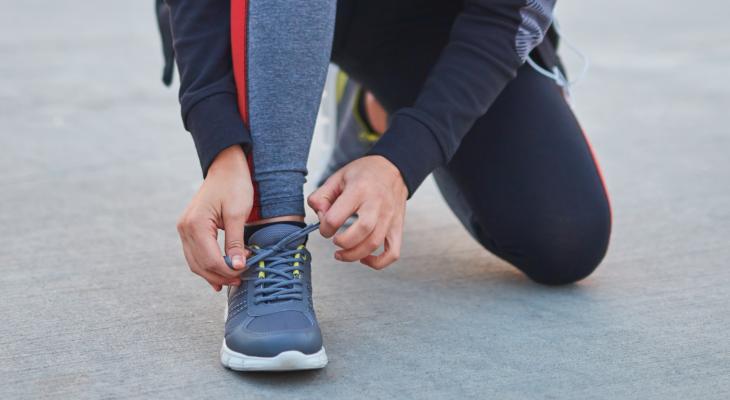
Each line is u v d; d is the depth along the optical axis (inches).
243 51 47.8
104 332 54.1
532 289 63.4
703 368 50.1
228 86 48.6
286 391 46.6
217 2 49.5
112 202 84.1
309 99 48.7
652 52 181.9
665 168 98.2
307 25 47.9
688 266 67.9
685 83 150.6
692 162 100.7
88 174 94.0
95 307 58.2
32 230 75.2
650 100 137.4
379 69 66.4
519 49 52.9
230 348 48.2
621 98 139.1
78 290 61.4
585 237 60.4
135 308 58.1
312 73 48.5
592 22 225.8
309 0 47.9
